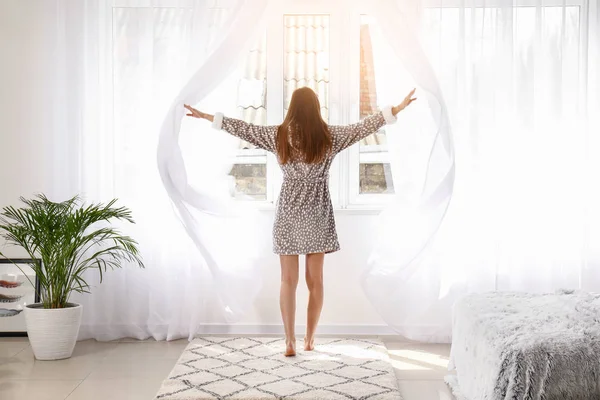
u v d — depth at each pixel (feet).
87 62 14.58
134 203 14.57
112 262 14.57
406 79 14.15
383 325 15.10
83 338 14.69
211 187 14.34
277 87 15.15
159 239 14.62
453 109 14.23
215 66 13.82
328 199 13.23
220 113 13.28
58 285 13.21
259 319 15.10
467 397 10.32
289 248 12.96
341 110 15.07
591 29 14.37
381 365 12.43
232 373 11.84
